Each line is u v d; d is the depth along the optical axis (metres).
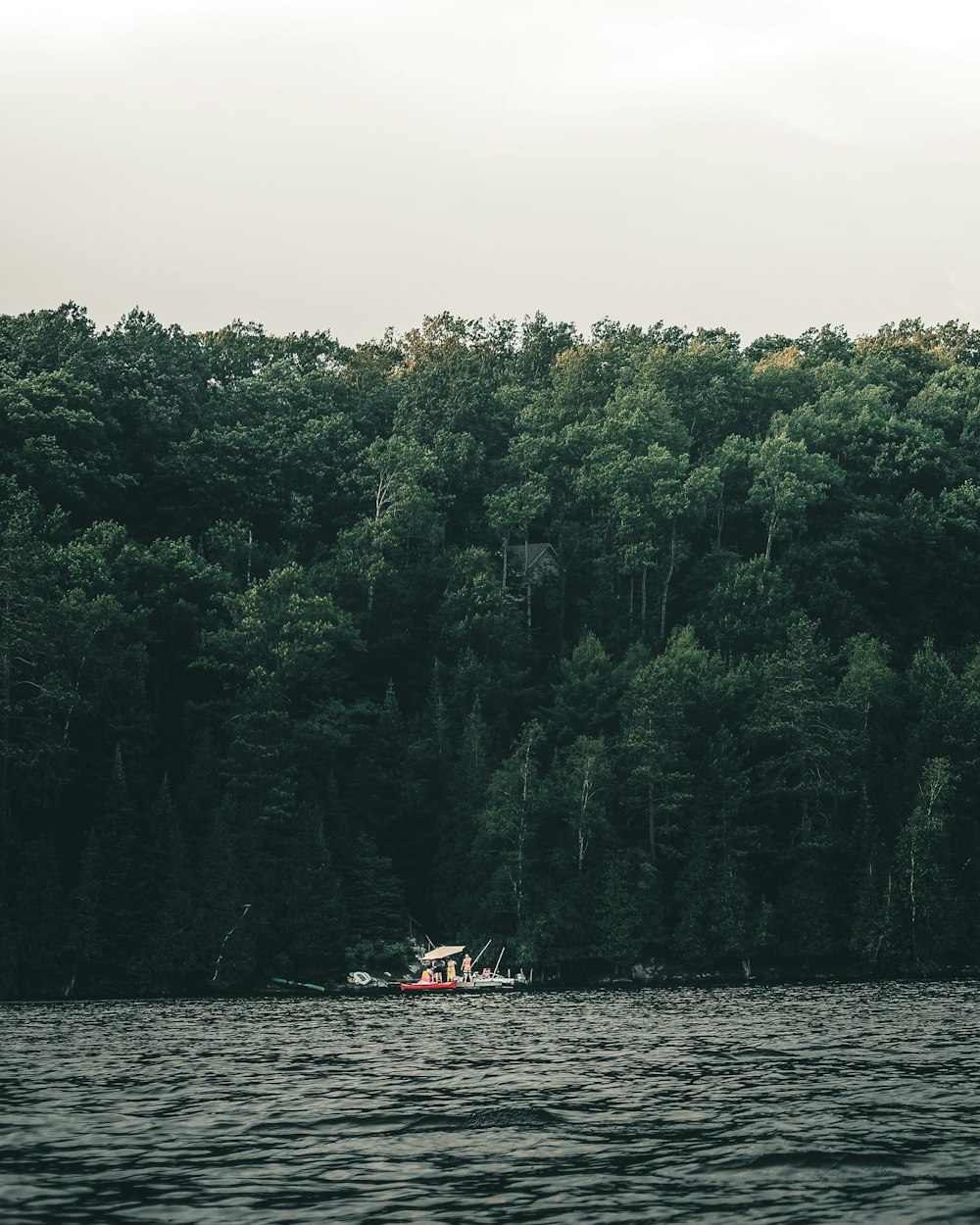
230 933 95.81
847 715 118.00
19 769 100.31
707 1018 62.38
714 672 123.50
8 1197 26.62
